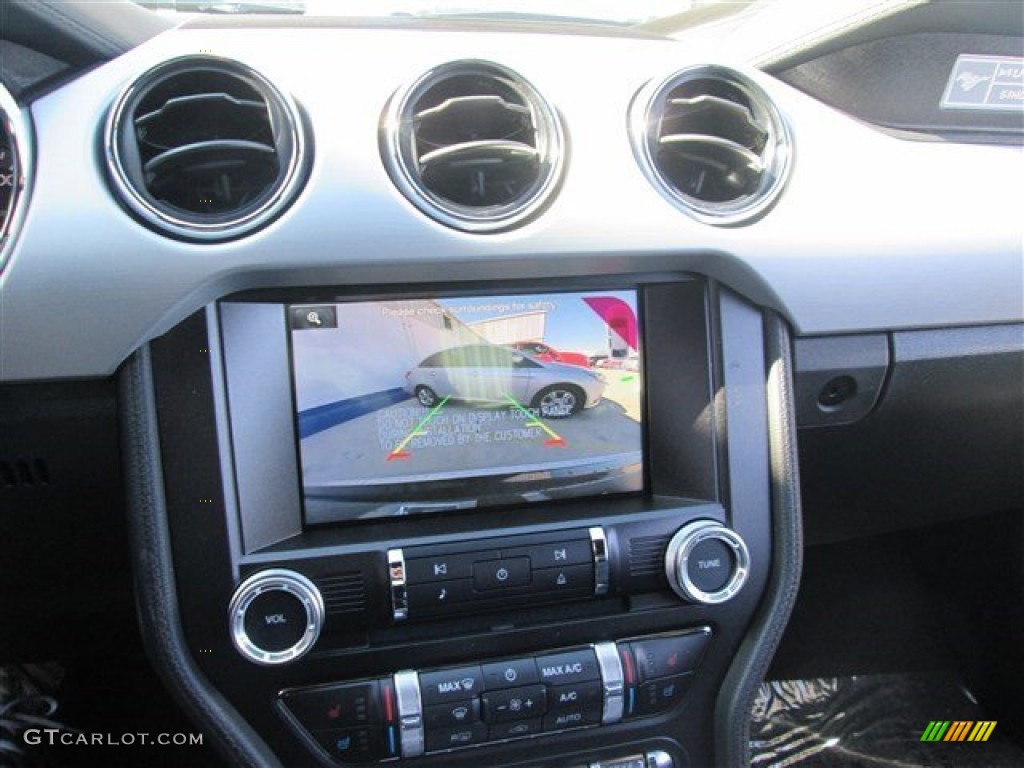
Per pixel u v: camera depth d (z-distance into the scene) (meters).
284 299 0.93
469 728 1.00
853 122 1.08
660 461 1.07
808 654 1.75
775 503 1.07
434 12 1.19
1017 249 1.13
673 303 1.05
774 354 1.05
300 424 0.97
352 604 0.94
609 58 0.98
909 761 1.53
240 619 0.91
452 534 0.97
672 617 1.07
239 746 0.96
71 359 0.85
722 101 1.00
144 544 0.90
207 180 0.91
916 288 1.09
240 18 0.95
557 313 1.02
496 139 0.97
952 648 1.74
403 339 0.98
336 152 0.88
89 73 0.87
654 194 0.96
